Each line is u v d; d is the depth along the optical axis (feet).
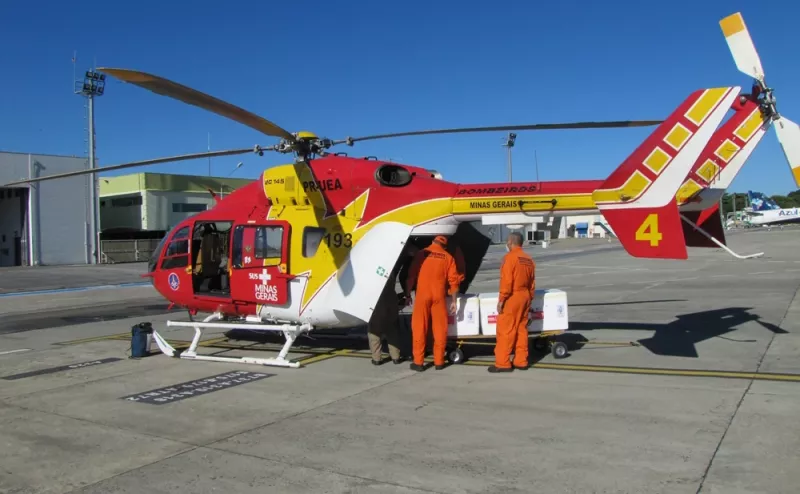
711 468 13.62
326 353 29.09
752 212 307.37
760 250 113.09
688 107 20.74
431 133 24.38
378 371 24.84
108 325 41.88
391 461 14.67
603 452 14.87
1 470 14.66
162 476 14.10
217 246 31.65
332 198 26.91
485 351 28.60
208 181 184.14
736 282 58.34
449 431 16.83
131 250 151.53
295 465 14.57
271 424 17.89
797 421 16.67
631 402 19.15
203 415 18.97
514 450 15.20
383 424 17.61
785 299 44.16
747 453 14.43
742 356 25.66
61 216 135.33
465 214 25.26
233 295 28.78
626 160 21.61
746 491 12.42
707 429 16.26
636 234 21.44
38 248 131.23
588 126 22.94
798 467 13.55
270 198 28.55
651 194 21.21
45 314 48.96
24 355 30.71
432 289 24.53
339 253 26.25
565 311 26.23
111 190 179.01
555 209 23.82
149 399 21.09
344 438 16.46
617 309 42.11
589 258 112.47
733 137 23.93
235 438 16.69
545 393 20.59
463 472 13.89
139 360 28.48
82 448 16.12
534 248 159.74
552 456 14.71
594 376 22.93
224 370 25.73
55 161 134.51
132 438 16.85
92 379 24.53
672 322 35.60
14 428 17.94
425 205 25.44
